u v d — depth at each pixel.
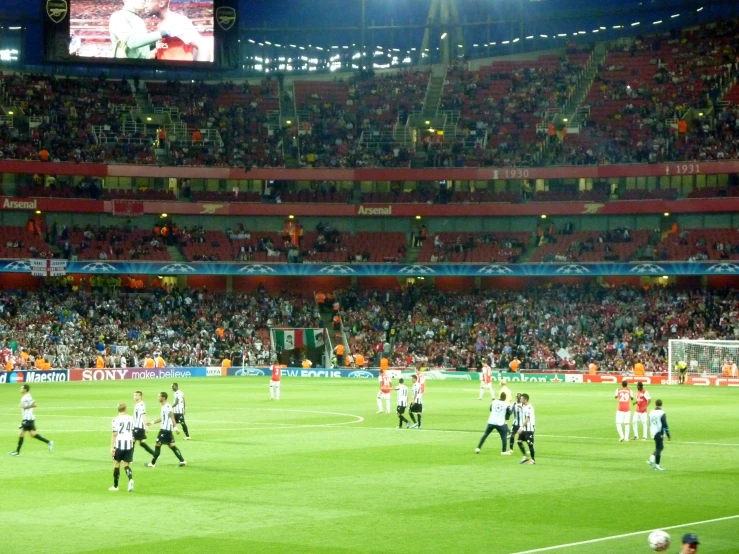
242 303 92.06
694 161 88.56
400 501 24.06
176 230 94.00
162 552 18.62
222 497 24.50
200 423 43.50
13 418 44.88
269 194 96.75
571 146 94.81
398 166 95.69
